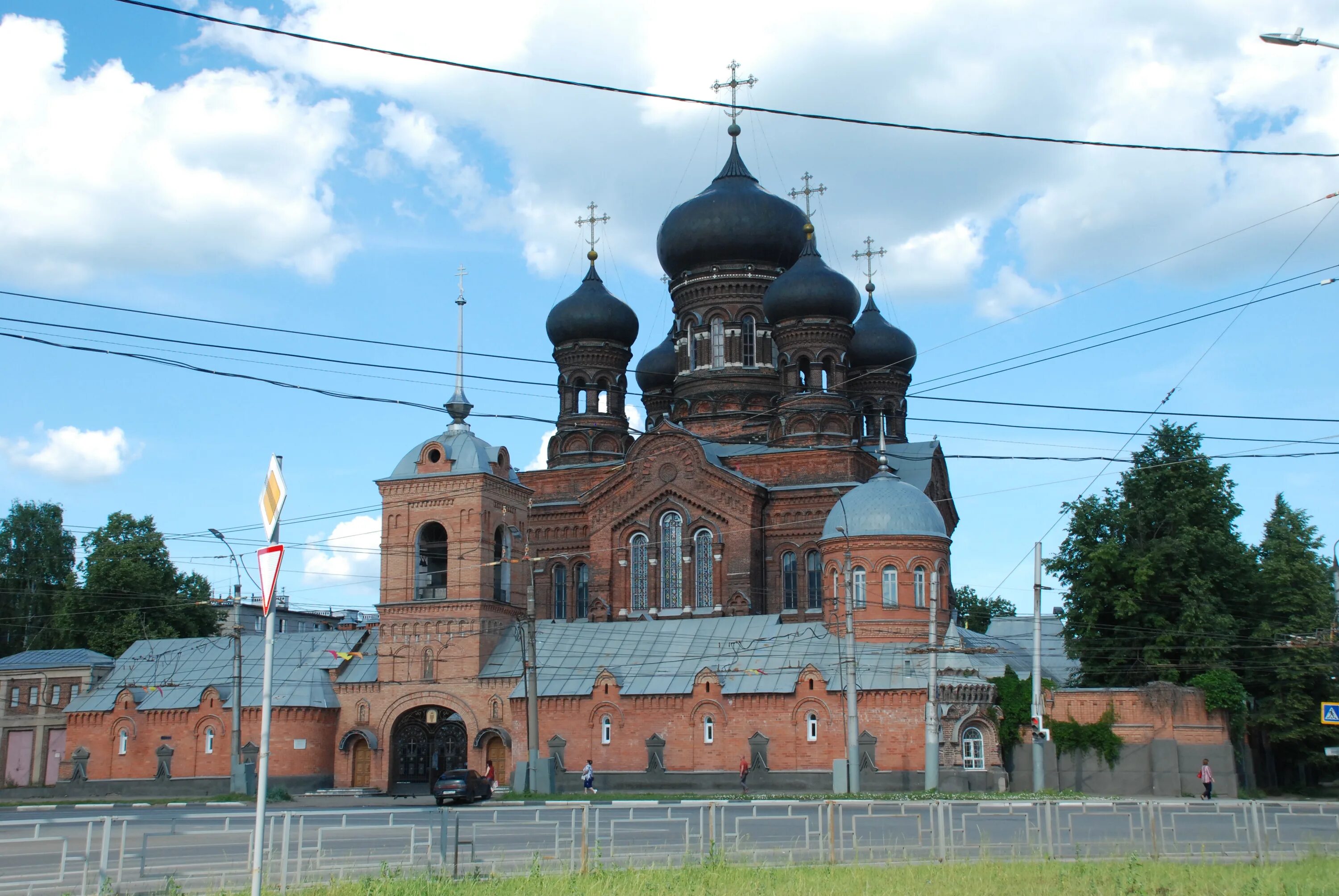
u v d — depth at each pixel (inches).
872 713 2807.6
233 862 1301.7
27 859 1369.3
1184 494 3127.5
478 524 3221.0
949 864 1247.5
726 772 2886.3
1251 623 3189.0
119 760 3282.5
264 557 892.6
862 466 3681.1
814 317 3747.5
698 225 3991.1
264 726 869.8
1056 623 4023.1
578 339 4052.7
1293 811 2009.1
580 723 3029.0
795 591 3528.5
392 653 3248.0
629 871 1170.6
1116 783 2770.7
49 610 4562.0
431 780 3196.4
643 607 3577.8
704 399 3934.5
